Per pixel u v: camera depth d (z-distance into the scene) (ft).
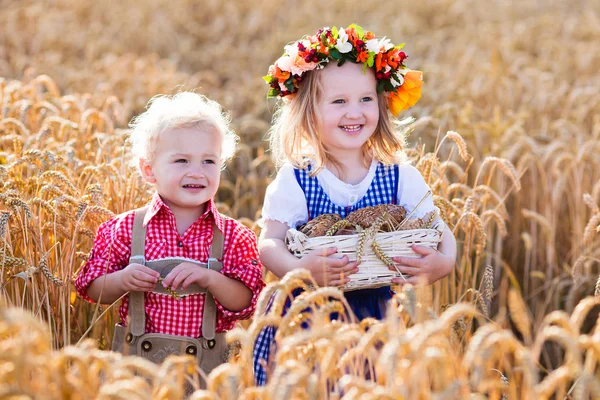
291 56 14.07
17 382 8.21
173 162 12.98
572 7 69.00
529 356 8.38
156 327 13.12
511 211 24.48
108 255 13.25
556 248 23.35
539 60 42.50
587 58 41.47
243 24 62.80
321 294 9.77
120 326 13.34
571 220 23.58
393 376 8.39
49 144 19.04
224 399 9.57
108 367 8.82
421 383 8.68
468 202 15.64
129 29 56.29
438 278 13.35
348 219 13.03
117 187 16.55
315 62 13.73
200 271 12.80
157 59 50.39
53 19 55.62
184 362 9.62
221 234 13.44
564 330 8.54
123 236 13.38
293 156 14.24
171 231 13.33
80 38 51.52
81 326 15.76
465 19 64.08
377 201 14.14
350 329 9.77
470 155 25.26
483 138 25.22
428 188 14.37
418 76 14.43
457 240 18.38
